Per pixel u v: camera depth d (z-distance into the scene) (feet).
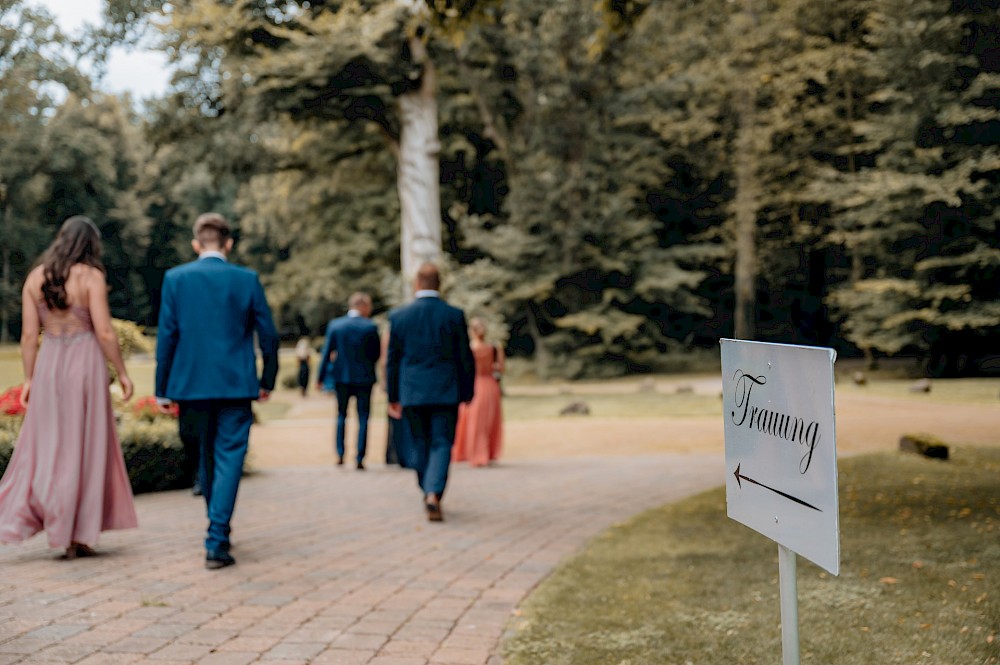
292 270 98.12
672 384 86.07
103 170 140.26
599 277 101.60
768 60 86.33
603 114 96.27
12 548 15.80
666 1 86.53
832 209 87.71
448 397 20.15
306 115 63.52
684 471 30.01
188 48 54.85
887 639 10.10
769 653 9.97
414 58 59.41
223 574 14.28
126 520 15.53
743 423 7.13
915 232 78.43
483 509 22.20
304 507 22.16
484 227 105.81
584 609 12.40
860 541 15.83
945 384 68.85
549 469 30.99
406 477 28.58
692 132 96.02
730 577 13.84
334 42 53.78
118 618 11.47
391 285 72.59
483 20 23.09
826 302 93.45
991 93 75.15
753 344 6.88
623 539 17.76
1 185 120.47
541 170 93.76
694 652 10.21
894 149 77.66
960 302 76.13
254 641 10.78
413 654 10.47
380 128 66.74
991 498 20.17
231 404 15.48
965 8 73.56
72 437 14.79
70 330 15.02
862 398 57.67
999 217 73.87
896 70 75.72
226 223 16.29
